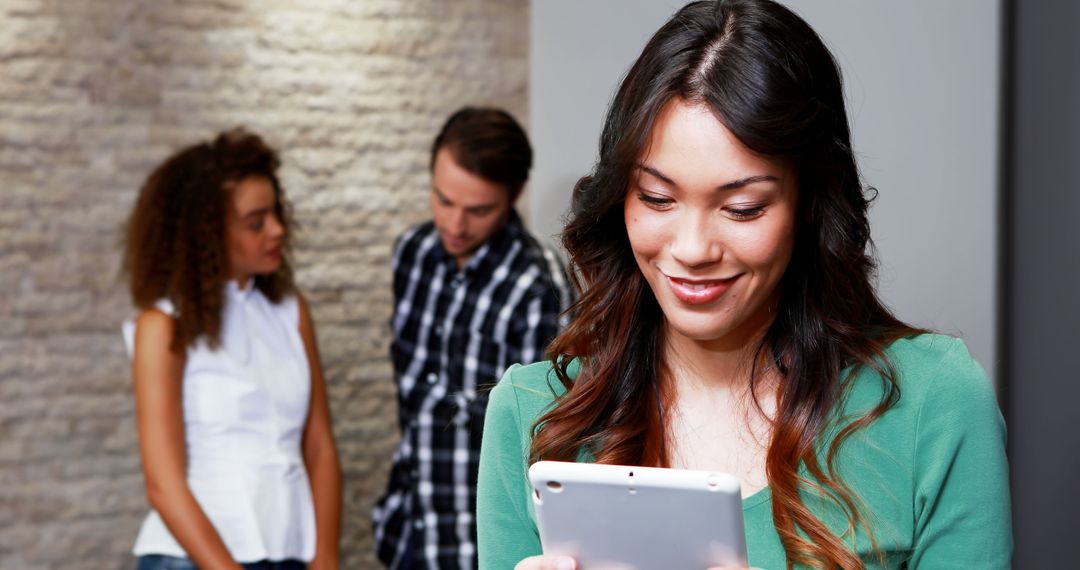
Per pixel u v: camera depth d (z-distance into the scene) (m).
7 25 3.21
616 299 1.33
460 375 2.90
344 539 3.66
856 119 2.87
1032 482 2.70
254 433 2.56
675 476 1.08
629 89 1.19
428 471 2.92
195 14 3.42
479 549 1.40
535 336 2.85
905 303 2.79
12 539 3.29
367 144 3.64
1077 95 2.55
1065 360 2.61
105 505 3.38
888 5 2.79
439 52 3.74
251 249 2.63
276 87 3.53
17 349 3.27
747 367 1.30
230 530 2.49
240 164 2.64
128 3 3.34
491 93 3.83
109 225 3.35
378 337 3.68
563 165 3.73
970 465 1.20
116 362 3.38
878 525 1.21
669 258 1.17
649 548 1.13
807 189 1.21
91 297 3.34
